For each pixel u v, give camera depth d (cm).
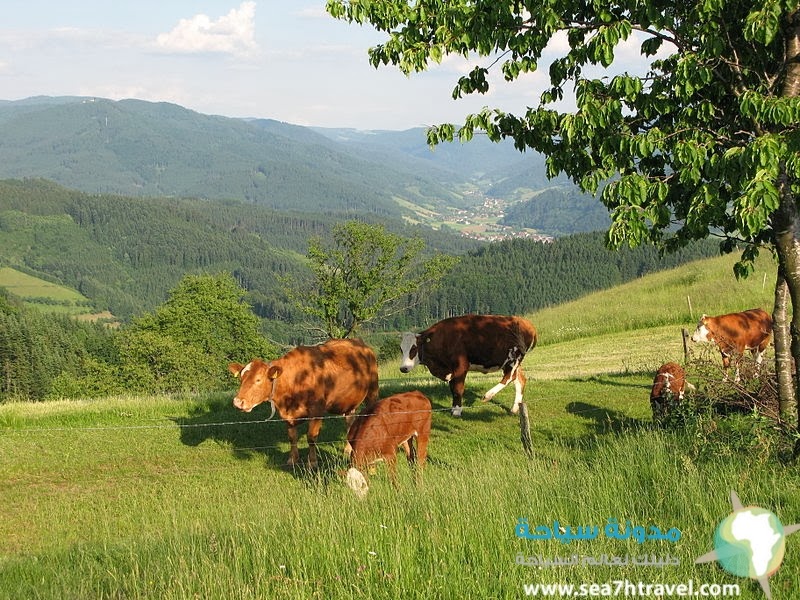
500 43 991
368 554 719
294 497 1129
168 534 962
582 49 952
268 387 1355
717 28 882
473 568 691
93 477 1447
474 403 1886
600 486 891
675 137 952
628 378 2184
